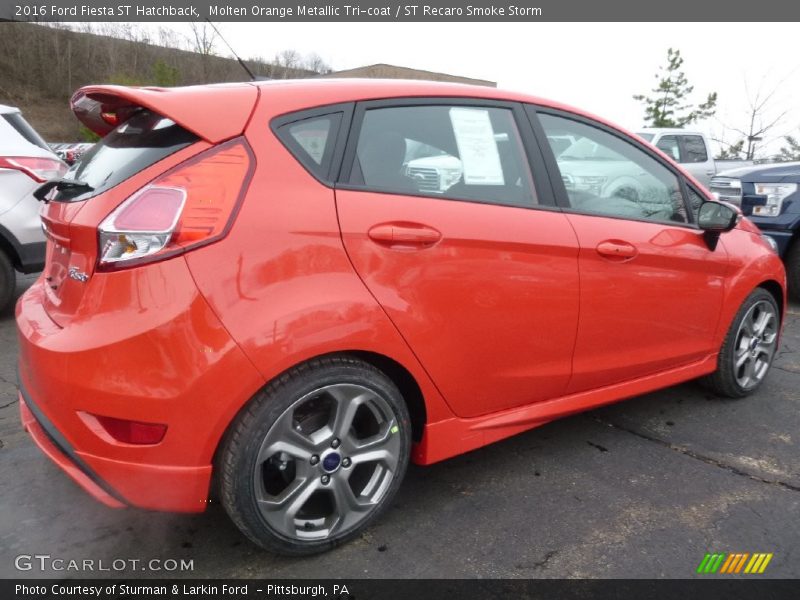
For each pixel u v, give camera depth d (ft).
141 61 168.14
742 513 8.44
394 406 7.54
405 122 7.82
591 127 9.78
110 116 8.15
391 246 7.20
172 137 6.67
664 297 10.08
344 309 6.80
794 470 9.63
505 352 8.30
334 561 7.35
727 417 11.51
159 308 6.10
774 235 19.85
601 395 9.78
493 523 8.13
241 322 6.28
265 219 6.50
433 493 8.82
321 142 7.14
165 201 6.22
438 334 7.59
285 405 6.68
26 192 16.60
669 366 10.80
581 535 7.90
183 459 6.33
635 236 9.54
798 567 7.35
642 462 9.80
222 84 7.38
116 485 6.40
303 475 7.02
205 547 7.60
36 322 7.13
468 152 8.24
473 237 7.78
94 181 7.03
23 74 159.74
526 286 8.30
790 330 17.28
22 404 7.86
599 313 9.20
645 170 10.34
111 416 6.19
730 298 11.30
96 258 6.32
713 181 22.20
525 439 10.56
